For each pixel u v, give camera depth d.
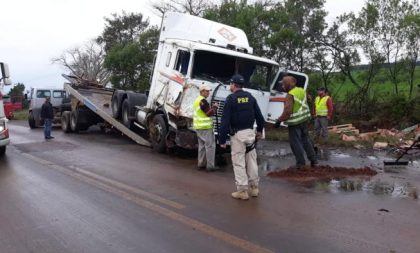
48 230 5.33
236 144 6.71
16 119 32.09
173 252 4.60
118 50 28.58
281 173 8.52
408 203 6.40
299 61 18.52
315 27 18.42
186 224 5.49
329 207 6.20
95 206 6.32
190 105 9.86
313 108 15.14
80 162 10.09
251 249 4.66
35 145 13.46
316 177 8.23
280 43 17.80
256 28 18.62
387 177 8.29
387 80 17.59
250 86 10.33
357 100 17.73
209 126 9.05
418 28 16.19
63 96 21.52
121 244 4.84
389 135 13.73
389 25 16.94
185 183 7.84
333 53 18.31
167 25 11.74
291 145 8.77
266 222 5.55
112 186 7.54
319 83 17.98
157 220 5.66
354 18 17.61
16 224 5.57
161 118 11.33
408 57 16.84
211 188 7.45
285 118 8.45
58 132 18.31
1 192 7.22
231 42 11.05
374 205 6.30
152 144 11.80
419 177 8.32
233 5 20.03
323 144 13.12
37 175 8.56
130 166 9.57
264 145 13.23
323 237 5.00
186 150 11.78
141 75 27.02
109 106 15.91
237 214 5.90
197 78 9.97
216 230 5.26
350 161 10.23
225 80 10.14
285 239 4.95
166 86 11.02
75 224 5.54
